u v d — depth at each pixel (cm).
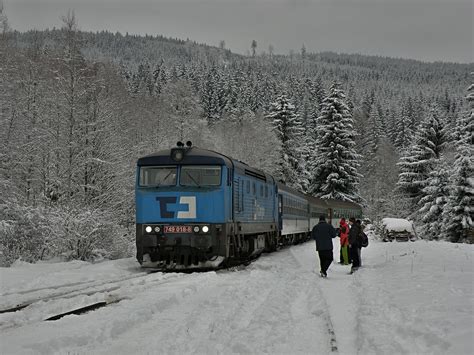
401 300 875
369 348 593
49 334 675
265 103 12244
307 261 1922
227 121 9031
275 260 1967
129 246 2505
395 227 3391
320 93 13438
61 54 2458
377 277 1238
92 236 1980
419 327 658
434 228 4138
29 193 2644
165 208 1568
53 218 1928
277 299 955
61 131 2453
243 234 1811
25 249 1891
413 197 4959
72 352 588
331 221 4459
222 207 1566
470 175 3731
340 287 1177
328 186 5103
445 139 4919
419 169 4947
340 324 762
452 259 1490
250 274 1396
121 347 608
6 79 2898
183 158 1605
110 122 2652
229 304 901
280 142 5272
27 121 3014
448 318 691
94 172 2466
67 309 874
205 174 1590
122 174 2666
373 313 797
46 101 2928
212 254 1553
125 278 1291
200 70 14812
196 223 1550
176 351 593
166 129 4678
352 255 1570
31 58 3434
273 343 624
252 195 1959
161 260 1577
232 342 617
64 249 1936
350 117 5219
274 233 2519
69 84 2412
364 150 9156
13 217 1958
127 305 882
